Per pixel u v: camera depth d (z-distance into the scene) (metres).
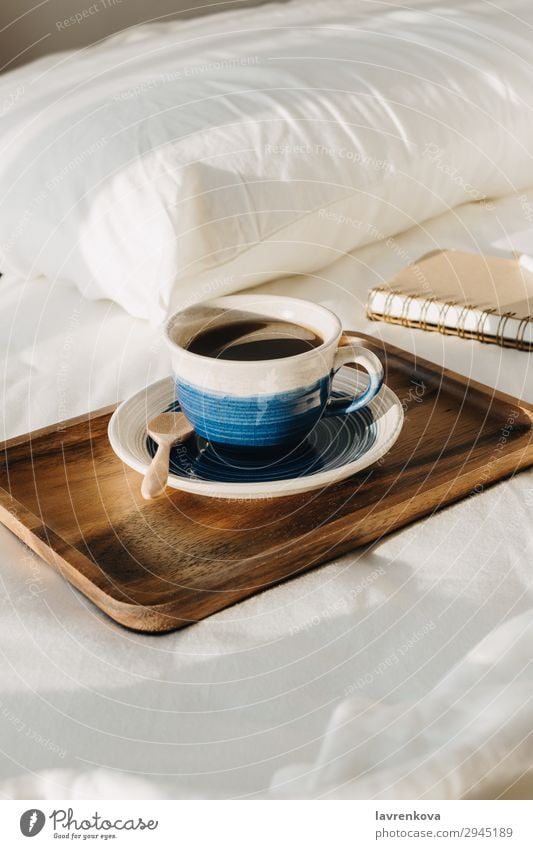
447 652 0.36
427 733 0.32
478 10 1.15
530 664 0.35
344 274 0.83
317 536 0.41
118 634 0.37
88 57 1.08
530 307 0.67
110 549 0.41
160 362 0.66
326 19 1.17
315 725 0.32
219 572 0.39
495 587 0.39
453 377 0.57
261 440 0.44
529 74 1.00
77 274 0.79
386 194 0.86
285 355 0.45
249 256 0.77
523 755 0.32
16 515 0.43
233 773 0.31
